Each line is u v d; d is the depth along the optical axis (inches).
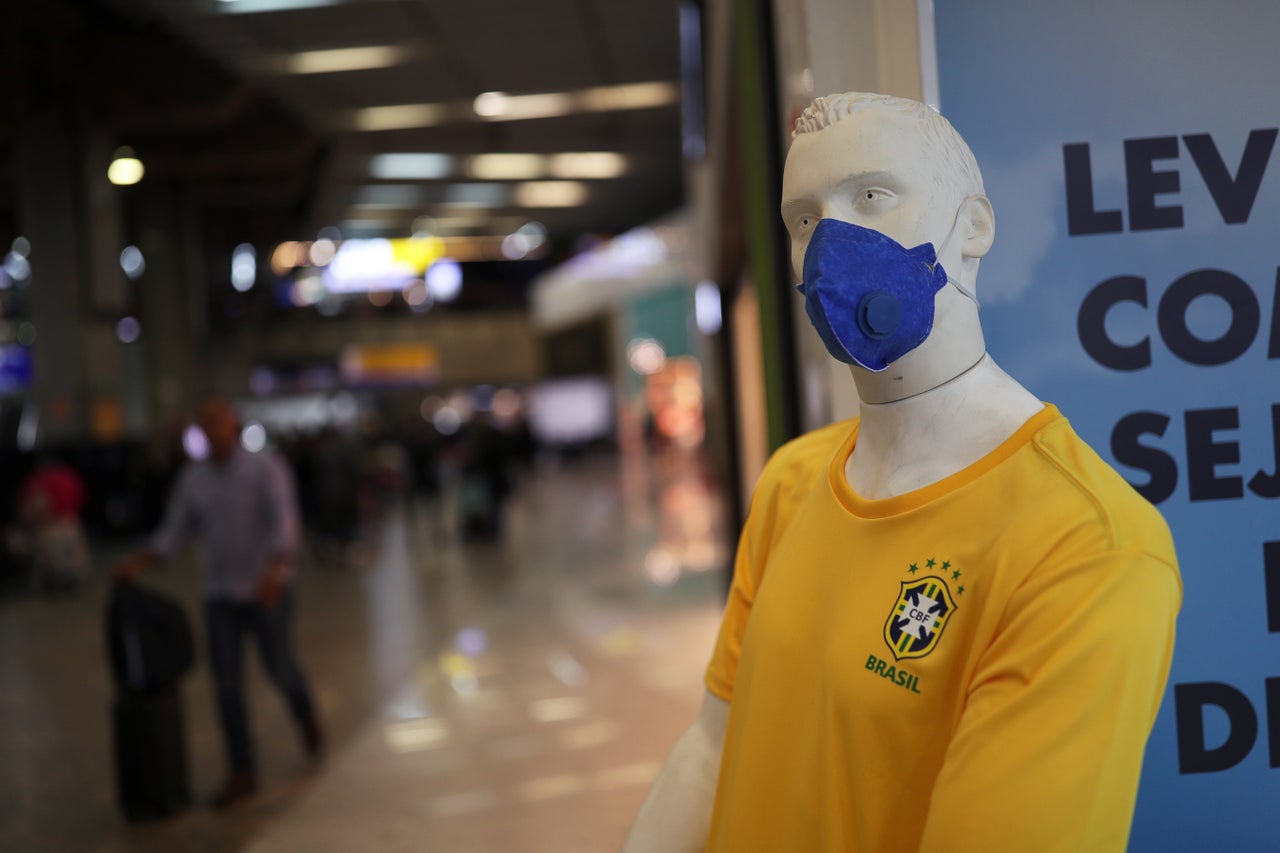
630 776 155.4
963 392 31.6
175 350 856.9
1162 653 27.6
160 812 150.9
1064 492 28.8
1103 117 51.9
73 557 400.5
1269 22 51.4
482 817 142.7
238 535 158.4
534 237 1358.3
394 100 661.3
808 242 32.0
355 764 169.5
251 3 489.7
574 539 486.0
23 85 594.9
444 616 304.7
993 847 25.9
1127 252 52.0
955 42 52.2
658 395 1103.0
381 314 1545.3
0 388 846.5
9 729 206.8
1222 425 51.8
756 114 78.3
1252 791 51.3
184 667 155.3
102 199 626.8
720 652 39.4
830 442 38.2
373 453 762.8
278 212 1053.2
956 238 31.2
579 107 700.7
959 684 29.4
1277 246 51.7
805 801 31.8
